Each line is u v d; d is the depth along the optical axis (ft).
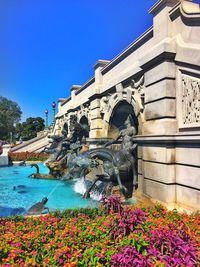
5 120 281.95
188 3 34.06
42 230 20.58
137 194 42.37
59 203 43.75
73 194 50.93
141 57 41.11
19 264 15.37
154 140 36.47
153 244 16.07
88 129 76.02
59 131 122.52
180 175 33.68
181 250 14.94
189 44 32.68
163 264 14.11
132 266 14.33
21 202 45.52
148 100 39.24
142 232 17.74
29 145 135.54
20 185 61.57
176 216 24.66
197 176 30.63
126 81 48.65
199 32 31.27
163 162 34.76
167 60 35.06
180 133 33.12
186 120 33.19
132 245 15.90
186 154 32.58
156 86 37.06
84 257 16.11
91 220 23.16
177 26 35.14
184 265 14.19
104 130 60.95
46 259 16.03
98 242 17.72
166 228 18.63
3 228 21.47
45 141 139.33
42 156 119.65
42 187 59.21
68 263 15.43
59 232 20.20
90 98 67.72
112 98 55.67
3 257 16.58
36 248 17.79
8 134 287.89
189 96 32.71
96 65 65.72
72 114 91.81
